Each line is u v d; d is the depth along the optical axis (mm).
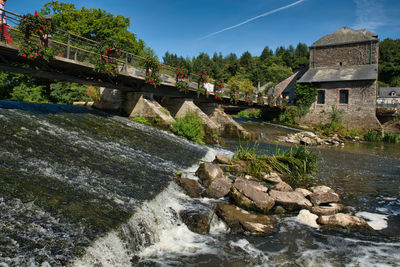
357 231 6441
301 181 10594
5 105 11164
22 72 11406
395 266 5062
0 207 4355
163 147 11859
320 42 38250
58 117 11516
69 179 6094
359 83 32375
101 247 4305
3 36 9242
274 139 23188
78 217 4773
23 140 7477
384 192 9680
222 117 22531
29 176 5609
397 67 88188
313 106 35094
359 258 5312
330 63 37062
